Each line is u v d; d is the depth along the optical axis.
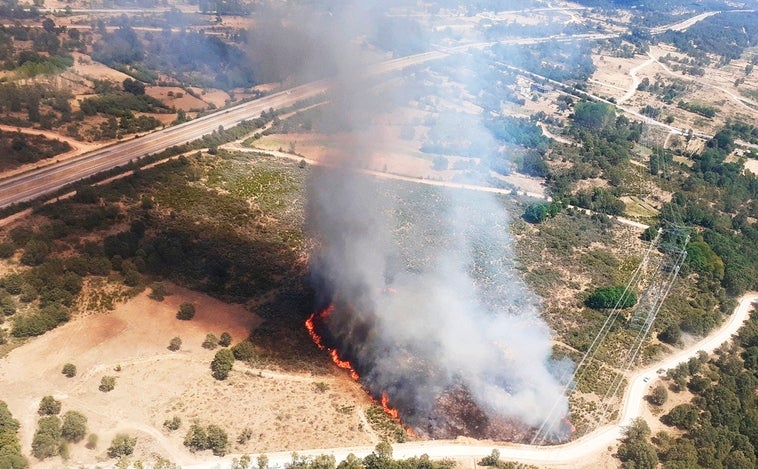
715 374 96.44
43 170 136.12
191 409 79.31
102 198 125.56
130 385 81.94
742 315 115.56
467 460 76.25
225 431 76.44
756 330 109.56
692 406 88.25
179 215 125.56
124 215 121.06
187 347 90.50
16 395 77.94
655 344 102.56
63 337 88.62
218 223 125.06
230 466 71.31
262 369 88.81
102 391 80.38
